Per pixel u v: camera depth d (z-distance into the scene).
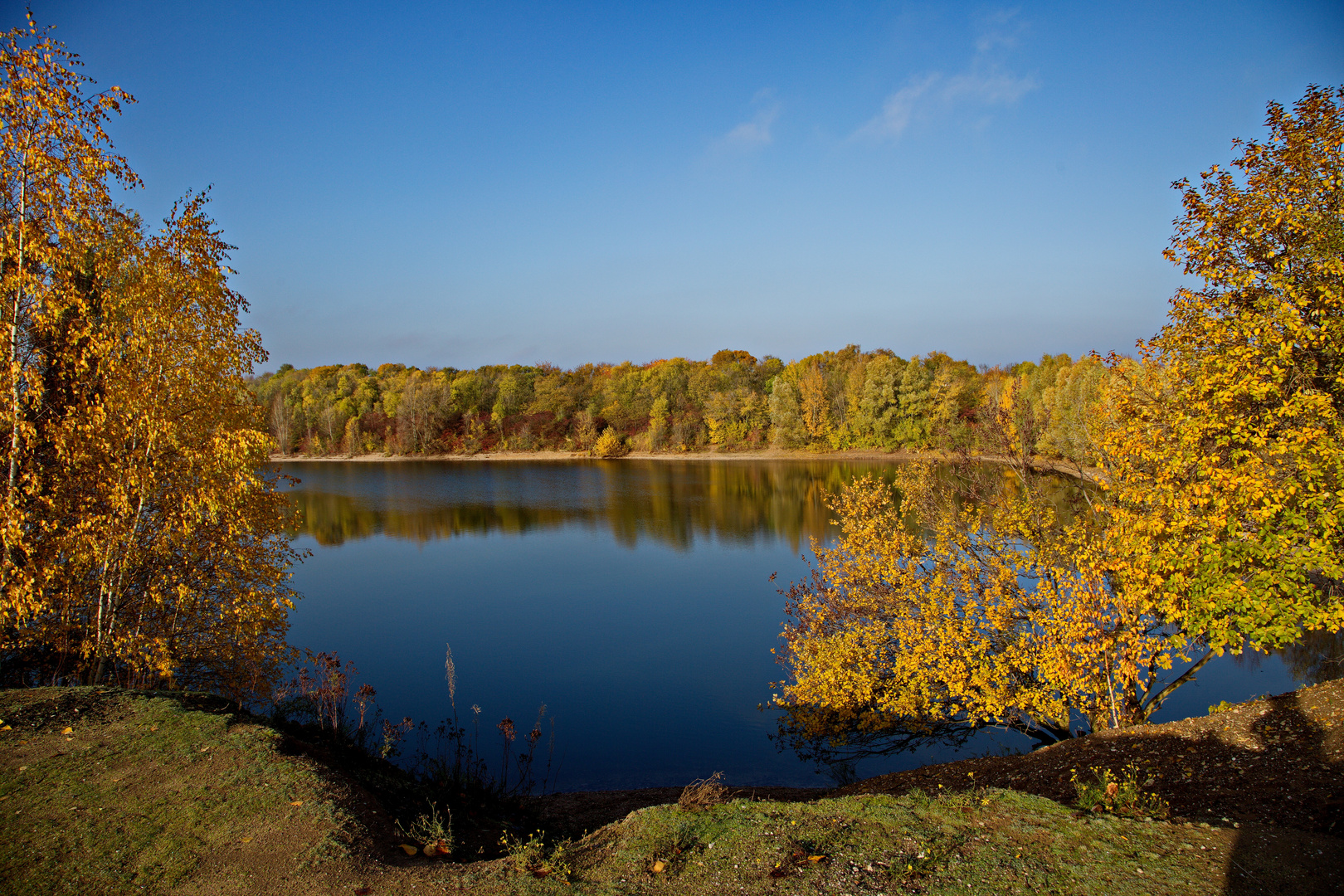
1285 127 8.15
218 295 10.31
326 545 31.23
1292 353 7.66
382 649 17.56
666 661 16.59
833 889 3.83
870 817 4.77
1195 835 4.35
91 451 9.47
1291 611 7.24
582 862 4.42
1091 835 4.38
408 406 80.94
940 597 10.93
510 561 27.80
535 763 11.52
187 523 9.68
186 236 9.91
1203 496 7.66
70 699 6.83
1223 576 7.70
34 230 8.84
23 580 8.57
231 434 9.88
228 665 11.05
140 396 9.38
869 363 67.31
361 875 4.09
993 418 12.27
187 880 4.00
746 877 4.02
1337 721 6.30
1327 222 7.57
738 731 12.91
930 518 12.30
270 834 4.50
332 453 82.12
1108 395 10.33
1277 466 7.63
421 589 23.56
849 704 11.93
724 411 75.00
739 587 23.39
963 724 12.20
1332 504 7.14
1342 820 4.59
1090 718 9.63
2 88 8.64
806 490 47.12
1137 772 6.34
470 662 16.56
